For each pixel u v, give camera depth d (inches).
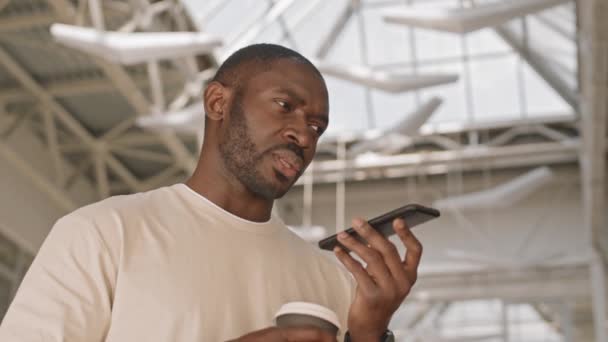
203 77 772.6
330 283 91.0
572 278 1062.4
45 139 827.4
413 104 987.3
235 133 84.4
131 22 653.9
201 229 82.7
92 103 790.5
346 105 995.9
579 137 1005.2
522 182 830.5
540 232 1059.9
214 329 78.1
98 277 76.5
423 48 958.4
